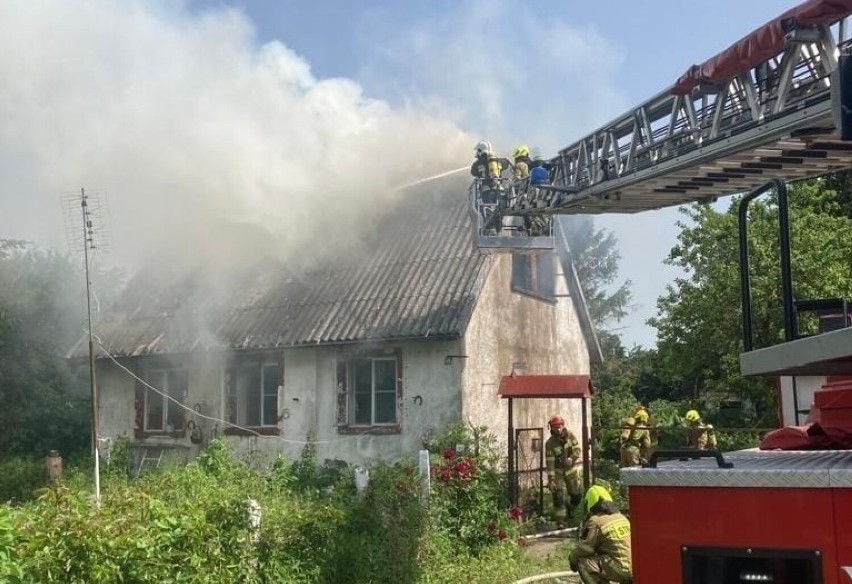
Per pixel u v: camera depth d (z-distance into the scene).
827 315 4.00
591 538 6.81
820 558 2.58
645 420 13.96
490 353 14.95
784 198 3.23
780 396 8.77
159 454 17.19
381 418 14.83
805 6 6.78
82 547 4.79
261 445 15.73
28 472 14.49
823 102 6.94
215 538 5.89
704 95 8.59
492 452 13.29
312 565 6.68
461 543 9.51
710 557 2.73
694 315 17.52
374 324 14.25
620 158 10.29
